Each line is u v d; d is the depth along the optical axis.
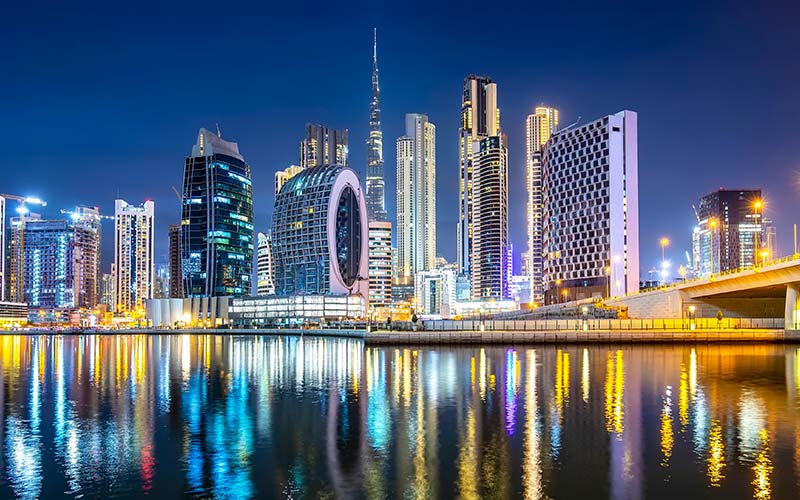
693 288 163.00
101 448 42.00
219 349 160.50
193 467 37.28
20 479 35.41
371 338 142.75
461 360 99.88
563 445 40.78
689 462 36.69
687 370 81.19
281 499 31.83
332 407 56.09
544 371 81.19
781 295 161.50
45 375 90.50
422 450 40.06
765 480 33.41
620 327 145.88
